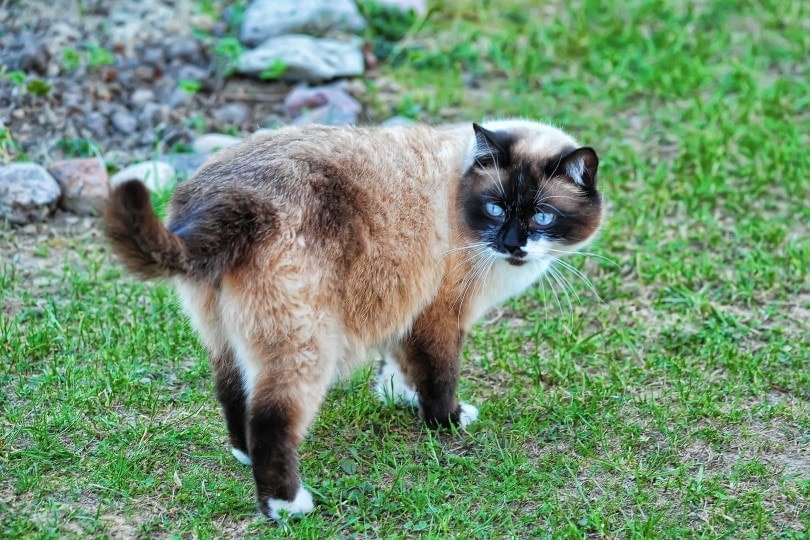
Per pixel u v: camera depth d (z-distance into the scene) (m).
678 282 6.64
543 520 4.50
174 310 6.09
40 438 4.87
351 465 4.84
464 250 4.94
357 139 4.75
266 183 4.30
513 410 5.39
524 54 9.71
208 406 5.30
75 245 6.86
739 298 6.52
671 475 4.78
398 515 4.52
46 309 6.00
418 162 4.85
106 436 5.00
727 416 5.22
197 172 4.52
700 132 8.37
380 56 9.58
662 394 5.49
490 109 8.82
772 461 4.92
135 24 9.24
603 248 7.02
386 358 5.39
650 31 10.31
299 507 4.41
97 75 8.55
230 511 4.49
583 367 5.86
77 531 4.30
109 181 7.34
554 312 6.43
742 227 7.22
